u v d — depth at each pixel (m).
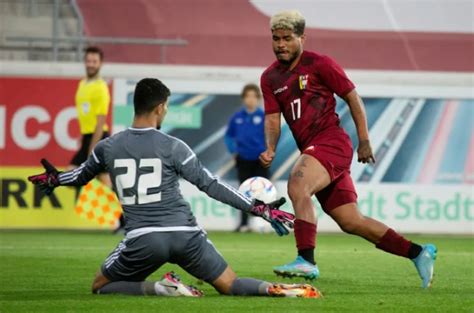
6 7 76.69
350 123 61.72
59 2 76.94
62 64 62.47
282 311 22.92
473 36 77.88
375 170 62.62
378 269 37.28
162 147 24.91
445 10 78.31
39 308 23.66
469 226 63.22
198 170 24.78
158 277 33.12
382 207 62.69
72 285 30.19
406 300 25.98
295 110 29.50
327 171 28.75
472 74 63.28
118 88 62.12
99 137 54.50
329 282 32.06
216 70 62.75
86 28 76.56
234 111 62.81
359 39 76.44
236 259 41.94
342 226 29.47
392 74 62.72
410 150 62.84
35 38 71.50
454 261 41.47
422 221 62.91
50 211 62.34
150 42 73.75
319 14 78.19
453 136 63.06
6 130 62.03
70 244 50.03
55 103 62.31
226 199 24.64
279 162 61.78
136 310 22.98
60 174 25.89
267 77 30.03
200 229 25.39
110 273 25.72
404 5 78.88
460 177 63.22
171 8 77.38
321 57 29.23
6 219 62.12
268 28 77.19
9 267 36.53
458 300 26.16
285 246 50.47
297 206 28.36
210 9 77.62
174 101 62.50
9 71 61.97
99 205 59.56
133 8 77.19
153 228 24.75
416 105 62.88
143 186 24.77
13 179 62.09
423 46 76.75
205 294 26.14
